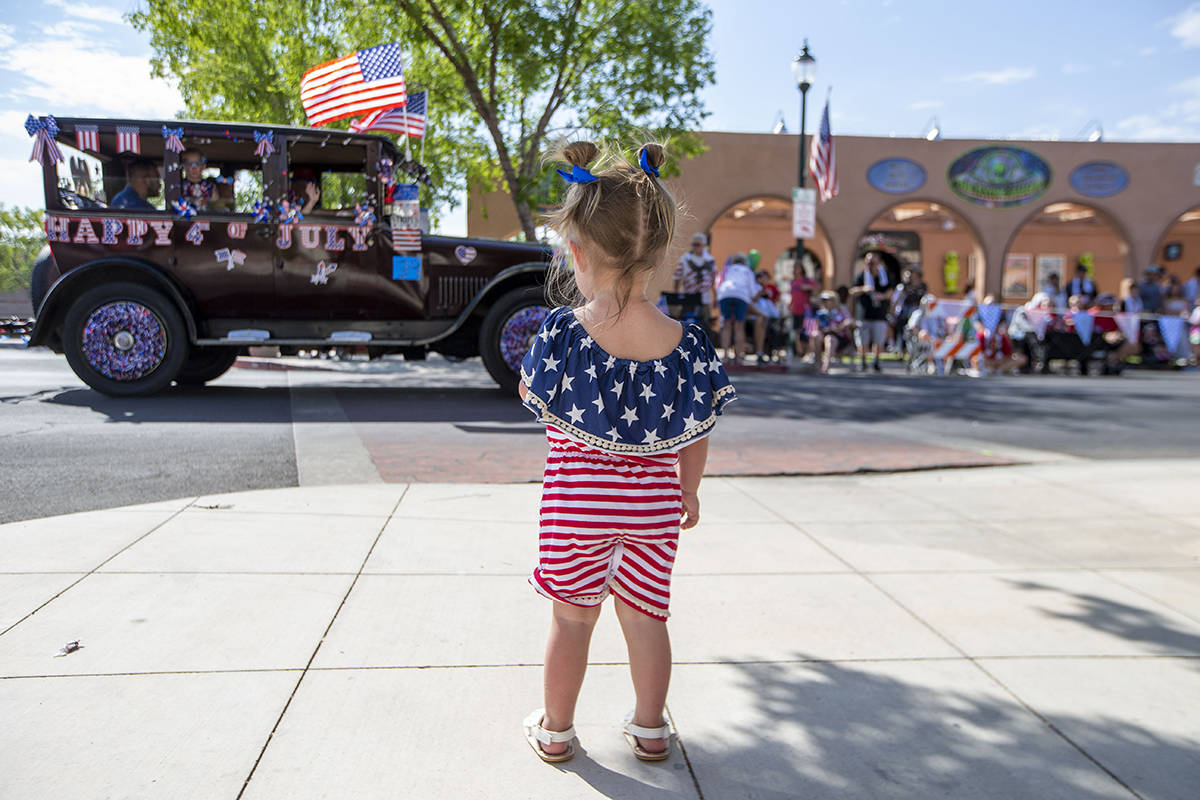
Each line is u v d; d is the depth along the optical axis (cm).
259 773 195
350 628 274
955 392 1073
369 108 941
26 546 339
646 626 205
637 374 197
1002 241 2127
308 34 1653
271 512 403
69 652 249
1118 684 254
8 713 215
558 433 203
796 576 342
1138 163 2117
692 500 214
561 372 197
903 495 492
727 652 270
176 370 772
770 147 2020
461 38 1457
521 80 1377
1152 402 995
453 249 822
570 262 205
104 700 223
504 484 480
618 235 191
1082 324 1445
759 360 1416
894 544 390
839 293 1484
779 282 2503
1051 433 745
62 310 773
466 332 874
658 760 209
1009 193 2108
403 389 934
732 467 559
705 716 232
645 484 198
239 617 279
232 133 752
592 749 213
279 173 771
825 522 427
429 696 234
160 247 759
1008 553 379
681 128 1461
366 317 814
